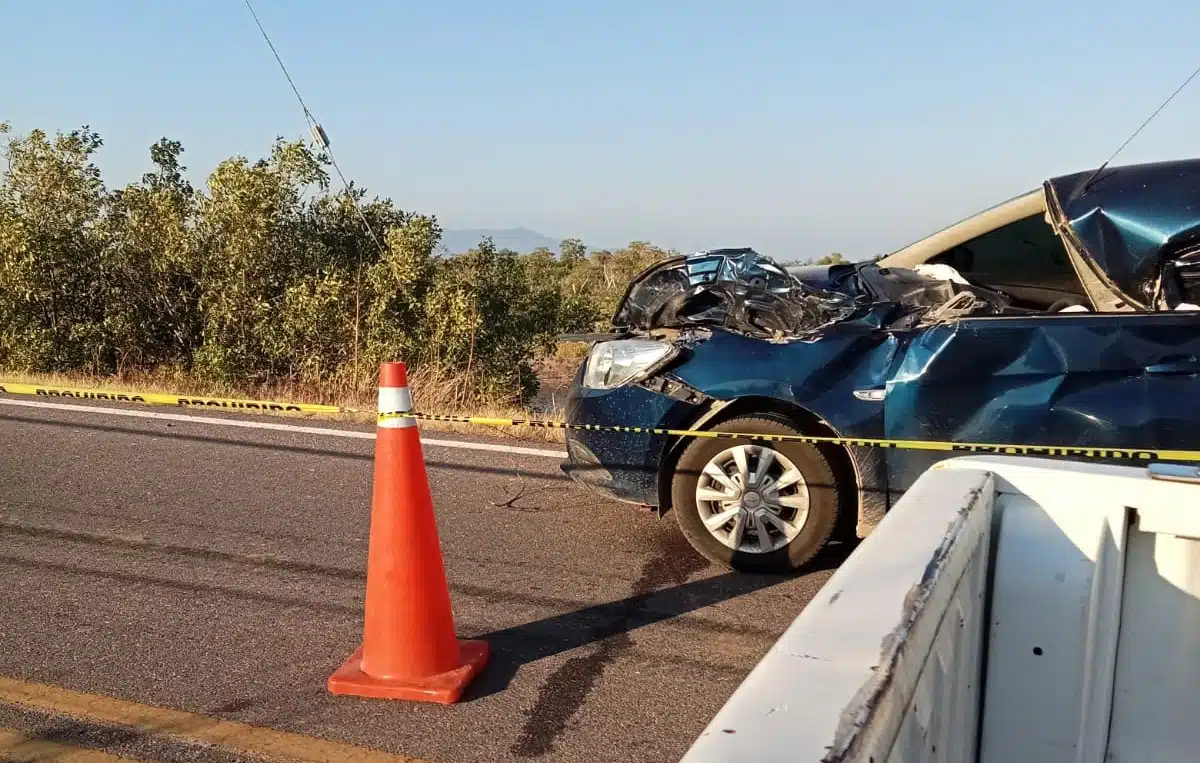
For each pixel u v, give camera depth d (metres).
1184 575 2.03
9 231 11.71
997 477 2.11
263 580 4.58
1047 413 4.39
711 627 4.09
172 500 5.86
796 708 1.13
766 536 4.70
